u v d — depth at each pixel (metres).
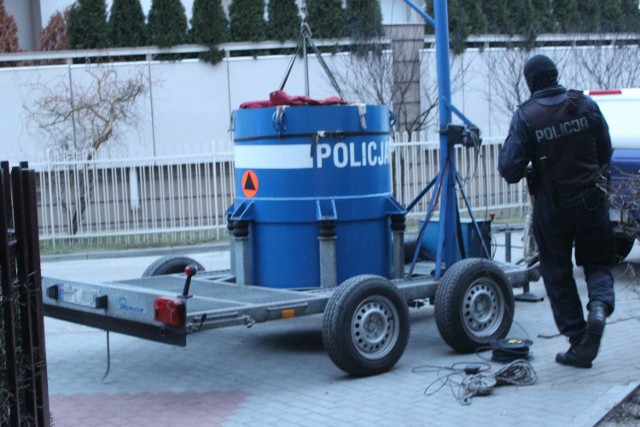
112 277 13.20
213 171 16.97
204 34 19.53
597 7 22.17
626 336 7.54
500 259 12.87
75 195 16.83
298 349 7.78
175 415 5.88
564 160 6.16
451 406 5.79
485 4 21.44
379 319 6.67
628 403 5.60
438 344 7.71
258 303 6.52
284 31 20.03
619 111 11.06
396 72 19.92
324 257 7.27
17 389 3.71
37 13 23.12
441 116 7.73
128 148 19.12
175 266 8.49
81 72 18.89
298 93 20.00
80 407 6.12
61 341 8.34
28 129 18.69
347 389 6.34
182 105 19.48
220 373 7.00
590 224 6.21
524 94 20.91
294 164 7.33
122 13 19.81
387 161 7.81
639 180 6.24
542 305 9.36
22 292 3.83
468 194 17.88
